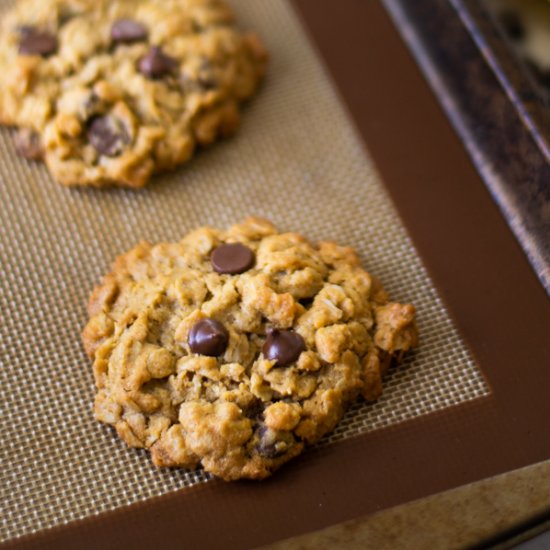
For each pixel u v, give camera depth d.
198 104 0.62
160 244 0.60
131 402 0.58
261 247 0.60
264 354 0.58
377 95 0.65
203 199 0.63
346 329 0.58
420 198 0.63
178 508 0.58
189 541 0.57
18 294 0.61
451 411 0.59
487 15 0.63
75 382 0.59
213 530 0.57
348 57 0.66
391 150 0.64
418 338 0.60
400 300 0.61
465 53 0.63
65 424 0.59
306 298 0.59
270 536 0.57
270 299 0.58
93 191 0.62
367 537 0.57
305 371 0.58
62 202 0.62
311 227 0.62
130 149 0.62
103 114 0.62
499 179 0.62
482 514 0.58
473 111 0.63
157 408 0.58
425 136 0.64
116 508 0.58
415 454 0.58
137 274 0.60
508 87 0.61
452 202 0.63
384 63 0.65
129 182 0.62
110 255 0.61
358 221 0.62
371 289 0.60
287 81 0.65
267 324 0.58
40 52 0.63
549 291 0.61
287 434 0.57
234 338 0.58
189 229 0.62
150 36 0.63
